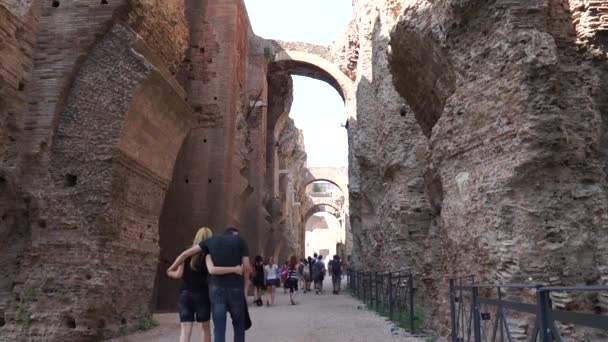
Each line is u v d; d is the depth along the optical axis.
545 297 3.07
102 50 8.89
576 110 6.29
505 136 6.24
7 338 7.63
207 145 16.38
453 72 7.54
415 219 12.69
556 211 5.86
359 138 18.75
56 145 8.49
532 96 5.99
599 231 5.86
